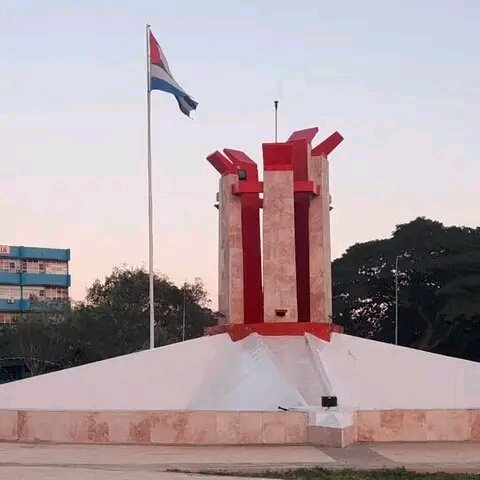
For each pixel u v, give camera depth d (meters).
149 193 34.94
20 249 116.19
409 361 29.67
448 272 78.62
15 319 105.25
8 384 27.94
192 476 15.30
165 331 77.94
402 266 79.31
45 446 21.16
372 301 83.81
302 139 32.88
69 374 28.25
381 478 15.86
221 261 33.53
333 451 19.88
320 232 32.53
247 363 28.02
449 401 27.59
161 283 81.94
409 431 21.80
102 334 77.06
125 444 21.47
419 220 82.50
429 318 81.25
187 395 27.47
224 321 32.72
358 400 26.52
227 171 32.84
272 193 31.19
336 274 83.94
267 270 30.92
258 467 17.11
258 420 21.33
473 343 77.75
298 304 33.25
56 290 118.50
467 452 19.84
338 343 30.52
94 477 14.86
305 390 26.19
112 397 27.20
